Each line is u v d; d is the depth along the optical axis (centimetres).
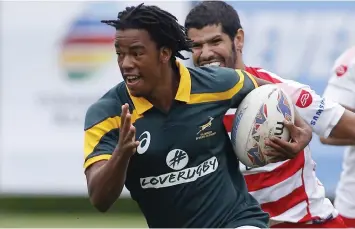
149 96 1702
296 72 3997
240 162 1917
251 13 4012
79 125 4147
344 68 2364
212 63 2059
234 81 1780
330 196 3962
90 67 4128
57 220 4150
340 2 3988
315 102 1906
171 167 1712
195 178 1723
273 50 3997
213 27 2048
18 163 4159
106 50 4119
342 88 2366
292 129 1767
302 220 2103
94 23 4122
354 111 2372
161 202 1739
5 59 4175
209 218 1741
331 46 3988
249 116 1770
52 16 4153
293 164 2075
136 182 1738
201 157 1730
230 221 1744
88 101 4138
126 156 1571
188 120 1716
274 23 4000
